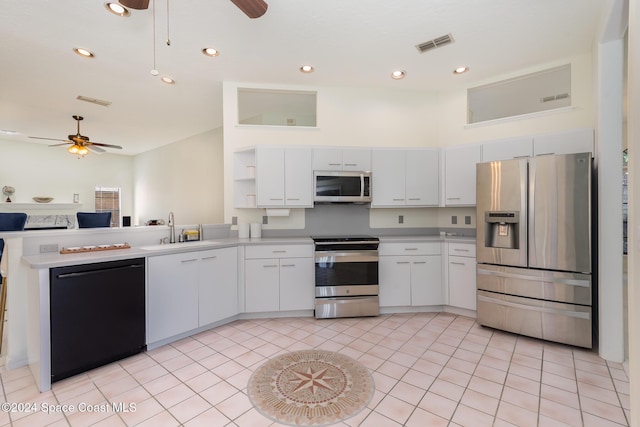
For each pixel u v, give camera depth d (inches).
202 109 180.1
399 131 150.2
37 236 90.0
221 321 117.6
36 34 100.9
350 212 148.9
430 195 137.2
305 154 132.6
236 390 74.3
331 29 99.7
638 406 49.3
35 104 170.2
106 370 83.6
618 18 82.0
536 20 95.3
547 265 99.2
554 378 78.8
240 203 141.9
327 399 70.4
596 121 101.0
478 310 113.4
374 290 124.9
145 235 113.4
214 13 91.0
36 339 75.9
